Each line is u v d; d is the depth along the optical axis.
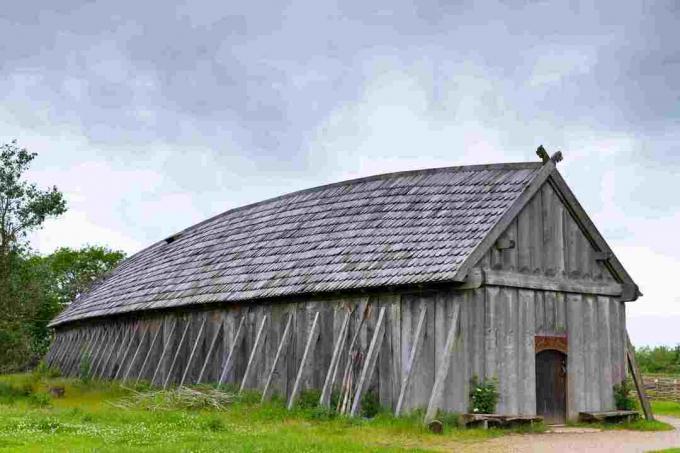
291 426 23.66
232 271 33.81
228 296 31.97
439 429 23.28
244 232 37.19
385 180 33.66
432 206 29.44
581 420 27.25
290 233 33.81
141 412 25.97
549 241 27.70
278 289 29.95
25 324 39.38
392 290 26.55
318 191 36.59
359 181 34.88
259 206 39.66
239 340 31.62
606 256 28.70
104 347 41.75
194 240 41.00
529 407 26.09
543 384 27.00
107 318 41.28
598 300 28.75
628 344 29.41
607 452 19.89
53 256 77.62
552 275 27.55
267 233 35.31
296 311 29.75
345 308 28.06
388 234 29.16
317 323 28.77
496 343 25.73
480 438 22.53
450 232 27.09
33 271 40.09
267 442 18.95
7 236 37.91
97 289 48.06
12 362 38.62
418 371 25.62
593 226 28.58
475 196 28.50
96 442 18.69
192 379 33.34
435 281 25.05
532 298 26.92
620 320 29.31
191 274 36.50
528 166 28.41
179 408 27.80
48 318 65.12
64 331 49.44
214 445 18.30
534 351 26.59
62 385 38.69
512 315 26.27
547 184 28.00
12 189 38.00
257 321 31.20
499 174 29.03
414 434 22.80
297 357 29.30
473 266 25.34
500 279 25.92
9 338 38.00
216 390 29.61
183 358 34.56
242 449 17.62
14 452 16.94
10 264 38.06
